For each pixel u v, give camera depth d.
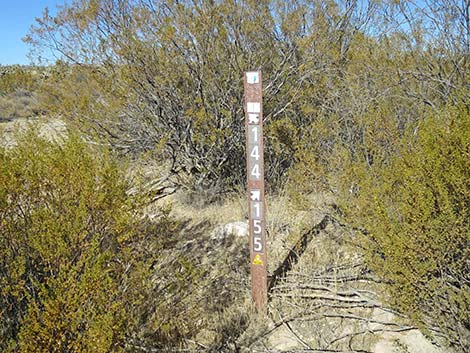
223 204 6.11
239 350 3.23
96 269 2.39
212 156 6.38
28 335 2.24
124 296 2.73
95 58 6.36
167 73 5.93
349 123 4.89
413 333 3.21
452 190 2.78
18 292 2.41
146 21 5.91
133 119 6.62
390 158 3.63
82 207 2.60
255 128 3.47
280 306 3.70
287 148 5.95
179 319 3.32
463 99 4.36
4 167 2.73
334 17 6.88
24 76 7.27
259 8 6.11
